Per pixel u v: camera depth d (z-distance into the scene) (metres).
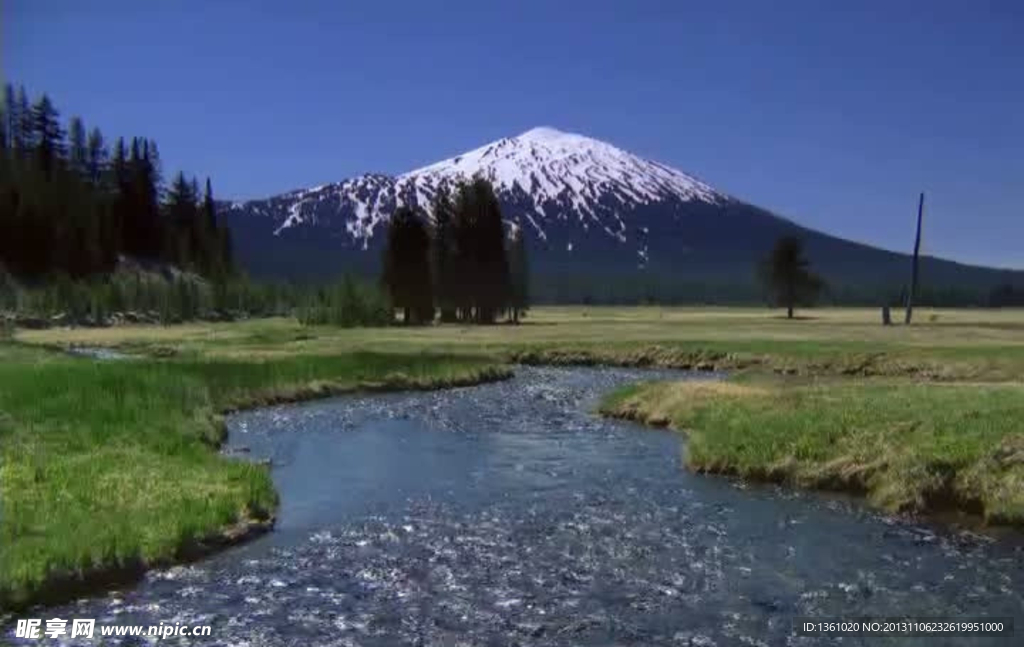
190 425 32.25
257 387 46.59
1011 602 15.21
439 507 22.58
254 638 13.92
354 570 17.28
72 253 172.12
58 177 188.25
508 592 16.00
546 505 22.73
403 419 40.06
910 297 106.44
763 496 23.70
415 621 14.64
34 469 22.33
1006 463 21.92
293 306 180.25
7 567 15.53
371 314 128.62
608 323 122.81
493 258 140.88
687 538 19.42
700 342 75.12
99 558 16.62
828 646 13.34
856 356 60.16
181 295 155.38
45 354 59.91
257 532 19.97
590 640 13.80
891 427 26.00
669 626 14.31
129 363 48.12
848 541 19.12
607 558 18.00
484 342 82.00
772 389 39.22
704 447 28.16
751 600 15.48
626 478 26.30
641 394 42.44
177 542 18.08
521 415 41.41
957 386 34.28
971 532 19.86
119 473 22.73
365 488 24.98
